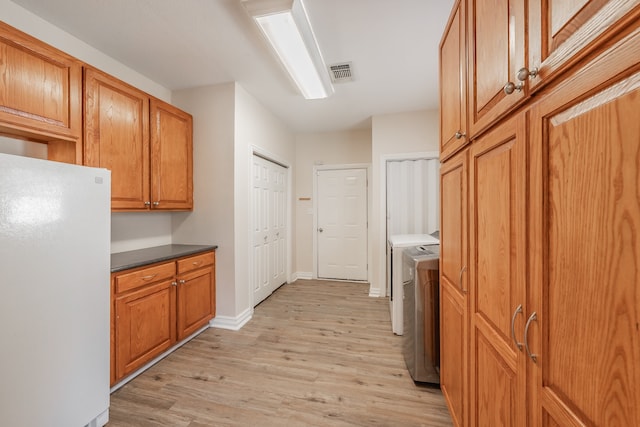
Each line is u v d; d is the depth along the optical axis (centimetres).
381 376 198
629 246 43
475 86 100
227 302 279
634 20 42
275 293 392
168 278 222
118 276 179
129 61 235
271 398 175
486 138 93
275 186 399
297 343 247
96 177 149
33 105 152
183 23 189
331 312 322
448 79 136
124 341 184
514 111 75
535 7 64
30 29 177
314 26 192
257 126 324
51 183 127
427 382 187
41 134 157
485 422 99
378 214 375
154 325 208
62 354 132
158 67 245
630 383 43
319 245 466
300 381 192
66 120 169
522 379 71
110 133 197
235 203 277
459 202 123
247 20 186
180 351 232
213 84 278
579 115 52
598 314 48
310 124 414
